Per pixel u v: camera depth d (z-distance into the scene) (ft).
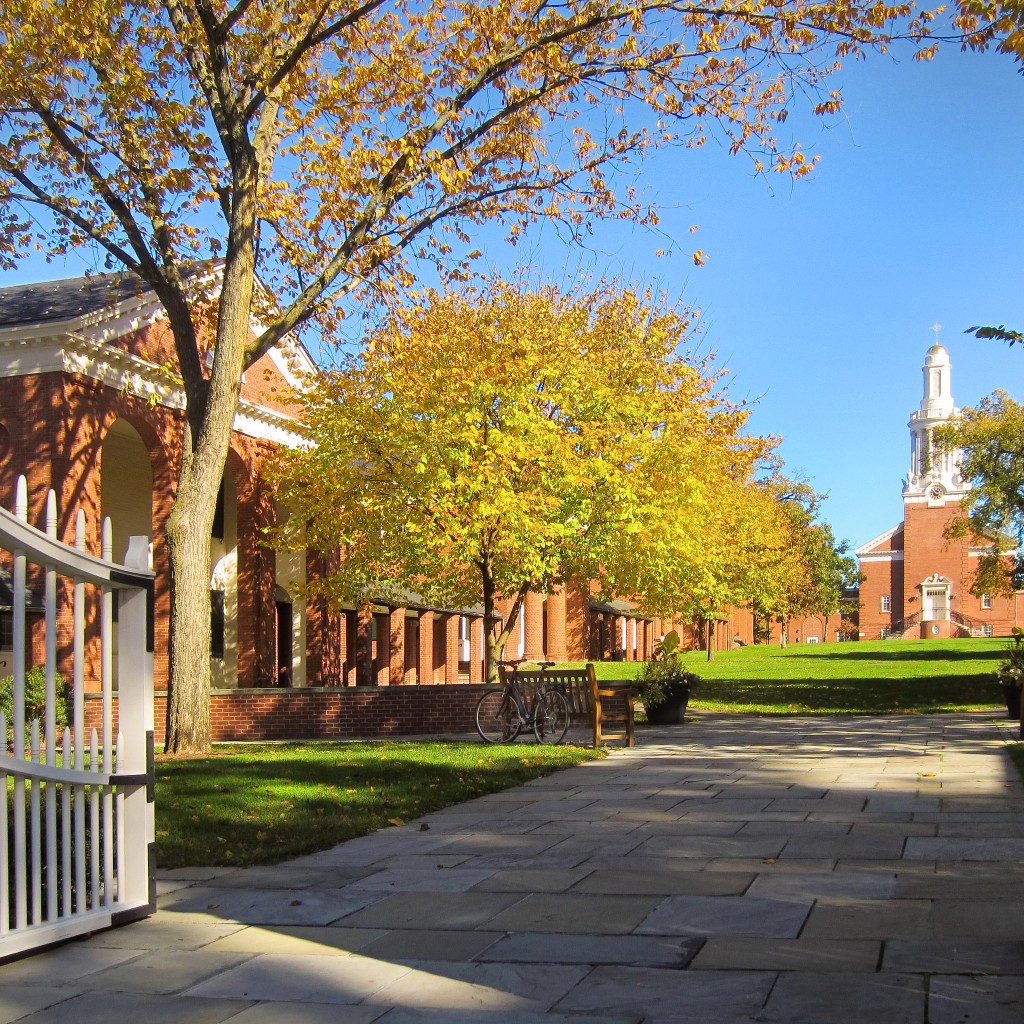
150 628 20.01
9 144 54.34
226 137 50.88
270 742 62.49
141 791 19.42
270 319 61.16
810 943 15.79
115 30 52.95
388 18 53.21
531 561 67.51
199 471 52.75
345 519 71.00
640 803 30.71
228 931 18.04
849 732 53.26
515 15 51.88
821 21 43.98
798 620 368.07
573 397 74.33
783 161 50.31
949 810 27.50
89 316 70.03
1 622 66.90
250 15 52.60
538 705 49.70
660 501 74.64
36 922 17.06
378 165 53.42
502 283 86.53
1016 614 326.65
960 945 15.34
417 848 24.95
